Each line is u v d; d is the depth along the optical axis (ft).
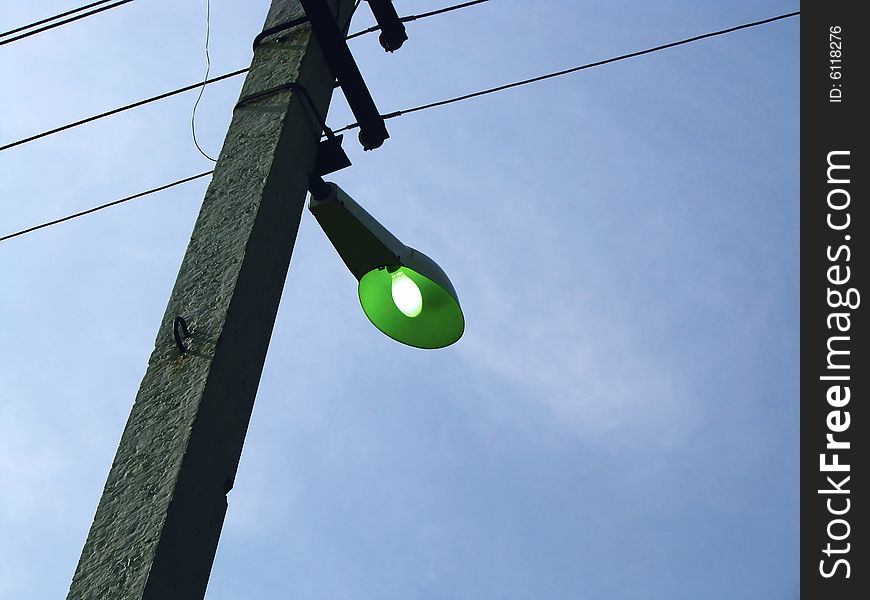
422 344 14.67
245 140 11.48
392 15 14.66
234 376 9.59
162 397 9.21
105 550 8.21
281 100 11.79
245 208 10.66
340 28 13.64
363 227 12.82
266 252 10.56
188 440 8.79
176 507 8.42
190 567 8.42
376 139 13.43
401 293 14.28
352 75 13.00
